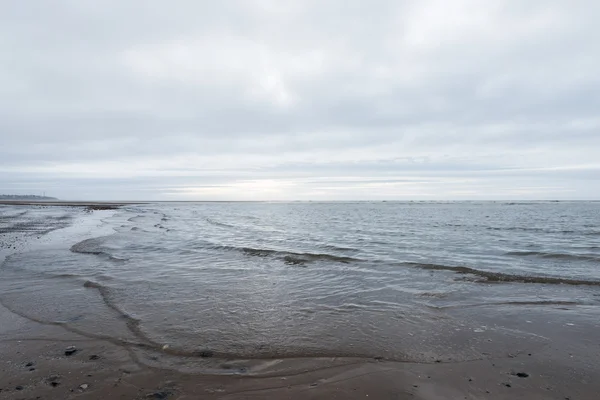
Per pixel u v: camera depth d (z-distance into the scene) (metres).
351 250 15.41
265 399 3.76
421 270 10.96
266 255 13.66
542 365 4.61
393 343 5.34
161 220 37.09
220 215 52.66
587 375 4.32
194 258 12.88
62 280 9.21
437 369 4.50
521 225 30.88
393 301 7.66
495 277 9.83
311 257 13.15
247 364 4.61
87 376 4.22
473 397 3.84
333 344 5.30
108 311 6.75
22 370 4.36
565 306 7.26
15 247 14.82
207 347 5.14
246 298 7.83
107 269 10.68
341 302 7.57
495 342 5.39
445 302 7.59
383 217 47.34
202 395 3.83
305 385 4.07
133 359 4.71
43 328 5.82
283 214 58.22
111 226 27.03
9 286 8.56
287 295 8.11
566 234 22.70
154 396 3.79
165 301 7.51
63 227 25.45
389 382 4.15
